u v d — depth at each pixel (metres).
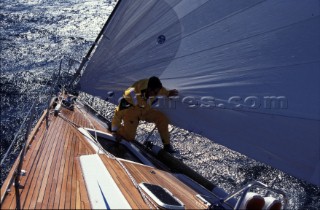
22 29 17.86
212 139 5.53
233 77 5.54
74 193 3.77
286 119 4.98
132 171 4.64
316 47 4.95
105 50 7.10
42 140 5.25
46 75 12.72
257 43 5.41
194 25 6.00
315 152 4.70
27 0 22.81
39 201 3.55
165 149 6.07
